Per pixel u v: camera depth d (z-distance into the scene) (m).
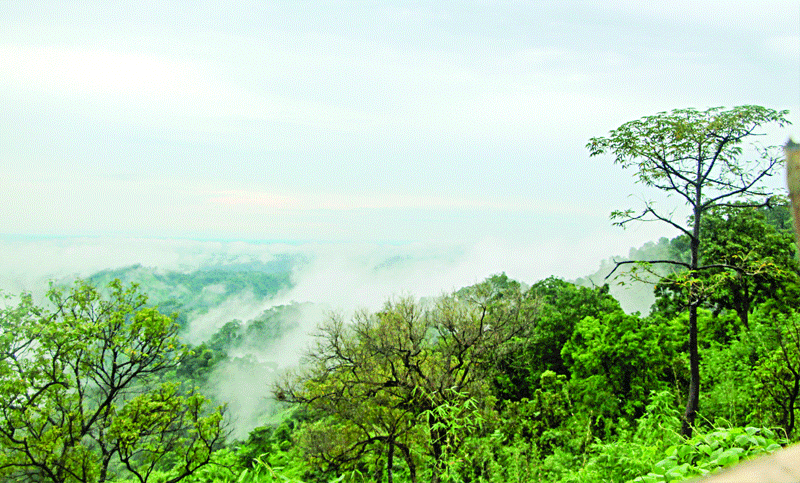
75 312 18.61
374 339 22.16
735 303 27.30
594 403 24.08
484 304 23.62
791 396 8.84
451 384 20.27
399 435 19.50
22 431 17.25
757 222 26.48
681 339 26.58
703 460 3.13
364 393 21.59
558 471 9.75
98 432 18.16
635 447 6.49
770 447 2.81
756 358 15.33
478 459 10.28
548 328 38.44
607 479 6.18
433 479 13.20
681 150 12.24
